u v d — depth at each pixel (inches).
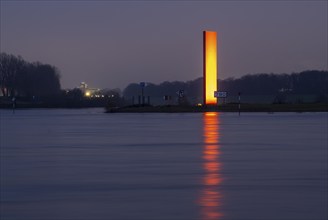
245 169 884.0
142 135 1647.4
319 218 545.0
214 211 575.8
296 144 1309.1
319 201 622.5
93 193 682.2
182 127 2041.1
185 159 1027.9
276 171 856.9
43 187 728.3
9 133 1790.1
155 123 2379.4
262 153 1117.7
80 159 1040.8
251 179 781.3
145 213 569.3
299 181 760.3
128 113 4072.3
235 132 1739.7
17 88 7780.5
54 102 7406.5
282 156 1061.1
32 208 597.3
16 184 754.2
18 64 7829.7
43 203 622.5
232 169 885.8
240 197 649.0
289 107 4266.7
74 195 669.9
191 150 1189.7
